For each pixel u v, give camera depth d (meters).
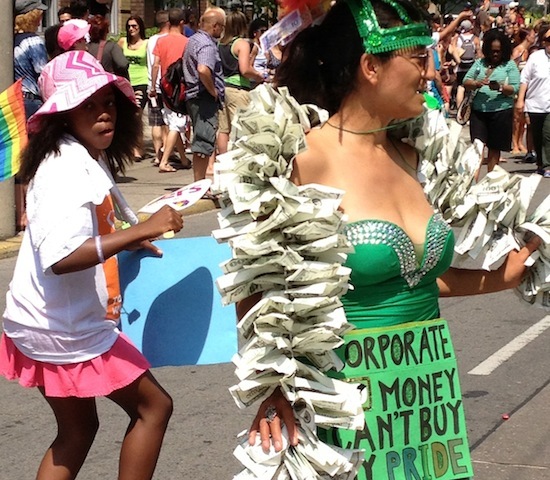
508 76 12.33
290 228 2.43
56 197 3.08
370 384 2.59
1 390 5.61
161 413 3.34
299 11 2.64
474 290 2.98
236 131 2.54
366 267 2.55
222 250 3.39
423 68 2.60
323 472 2.50
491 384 5.68
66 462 3.40
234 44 11.63
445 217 2.96
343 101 2.64
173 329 3.34
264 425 2.47
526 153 16.00
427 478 2.63
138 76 13.96
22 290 3.24
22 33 9.40
